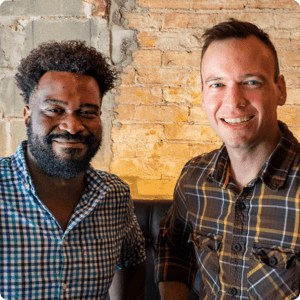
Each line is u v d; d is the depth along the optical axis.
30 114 0.80
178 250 0.99
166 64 1.47
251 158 0.77
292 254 0.71
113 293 0.99
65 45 0.84
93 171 0.88
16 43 1.47
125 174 1.52
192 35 1.45
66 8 1.45
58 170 0.77
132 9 1.45
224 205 0.82
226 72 0.70
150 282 1.22
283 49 1.44
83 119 0.79
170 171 1.51
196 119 1.49
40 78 0.78
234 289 0.76
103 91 0.90
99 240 0.84
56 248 0.78
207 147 1.50
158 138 1.50
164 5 1.45
